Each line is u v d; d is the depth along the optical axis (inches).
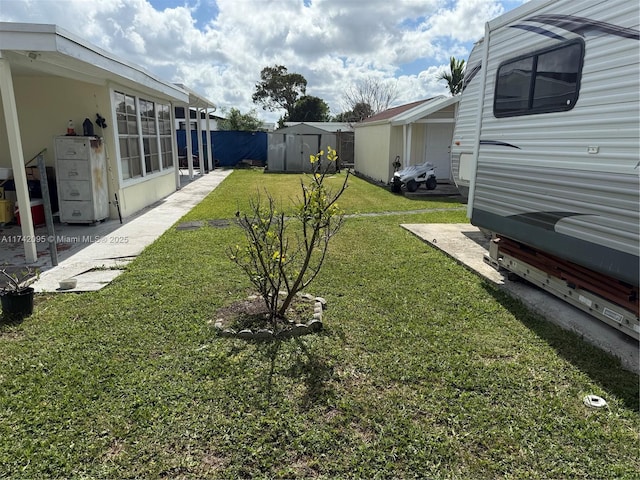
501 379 110.7
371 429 92.3
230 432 90.5
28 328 136.7
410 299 165.0
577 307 146.1
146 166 382.3
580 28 128.5
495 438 89.5
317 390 105.0
